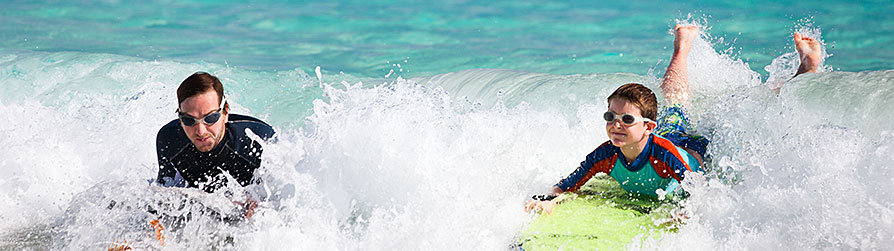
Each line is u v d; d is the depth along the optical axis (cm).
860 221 1061
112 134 1599
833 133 1224
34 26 3578
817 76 1498
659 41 3119
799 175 1185
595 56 2902
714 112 1484
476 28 3584
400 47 3191
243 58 2942
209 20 3806
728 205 1155
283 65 2816
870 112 1343
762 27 3203
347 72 2709
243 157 1249
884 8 3500
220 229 1220
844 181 1129
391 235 1186
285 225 1208
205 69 2158
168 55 2975
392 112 1427
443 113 1570
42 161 1484
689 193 1205
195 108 1140
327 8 4156
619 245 1095
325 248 1175
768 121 1373
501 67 2777
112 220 1212
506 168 1377
